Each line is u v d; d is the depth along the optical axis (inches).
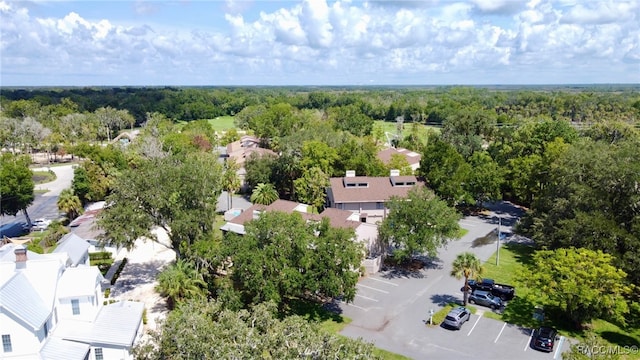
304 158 3235.7
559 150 2785.4
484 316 1707.7
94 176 3144.7
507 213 3105.3
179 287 1648.6
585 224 1888.5
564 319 1689.2
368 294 1883.6
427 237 2037.4
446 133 4119.1
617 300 1541.6
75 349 1317.7
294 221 1699.1
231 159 3841.0
